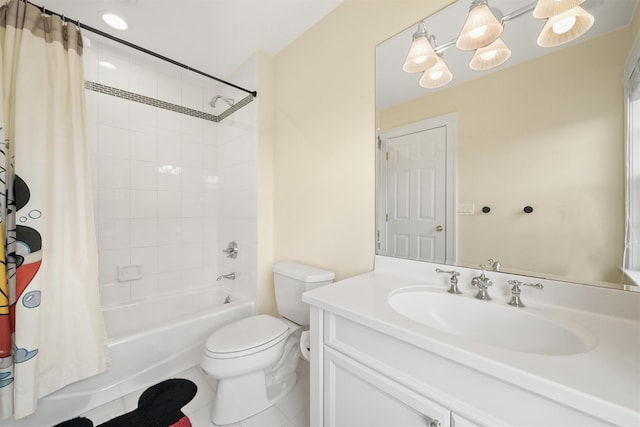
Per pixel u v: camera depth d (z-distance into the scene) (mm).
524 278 916
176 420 1239
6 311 1041
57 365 1179
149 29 1639
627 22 739
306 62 1671
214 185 2424
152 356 1492
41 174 1120
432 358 653
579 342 664
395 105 1250
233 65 2057
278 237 1925
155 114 2070
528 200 905
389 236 1279
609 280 777
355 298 915
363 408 805
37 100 1131
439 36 1107
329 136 1534
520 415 528
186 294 2164
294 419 1262
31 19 1137
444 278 1104
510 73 935
